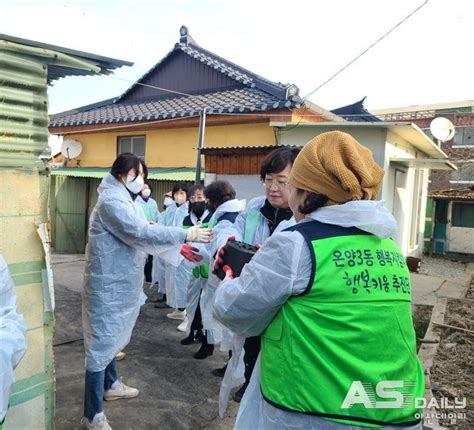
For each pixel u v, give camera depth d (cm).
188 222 485
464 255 1466
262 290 130
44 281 209
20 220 199
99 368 264
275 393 130
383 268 131
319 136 139
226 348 299
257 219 274
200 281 411
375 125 687
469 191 1491
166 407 314
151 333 475
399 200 909
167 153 981
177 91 1143
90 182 1050
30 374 206
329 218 132
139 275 283
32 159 204
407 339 131
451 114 1683
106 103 1293
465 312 650
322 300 125
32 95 200
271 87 900
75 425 283
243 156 667
